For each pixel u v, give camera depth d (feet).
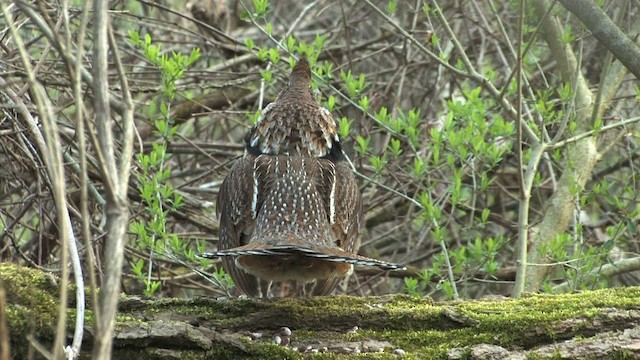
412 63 48.65
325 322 22.82
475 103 38.06
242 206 26.94
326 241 25.25
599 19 31.35
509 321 22.29
